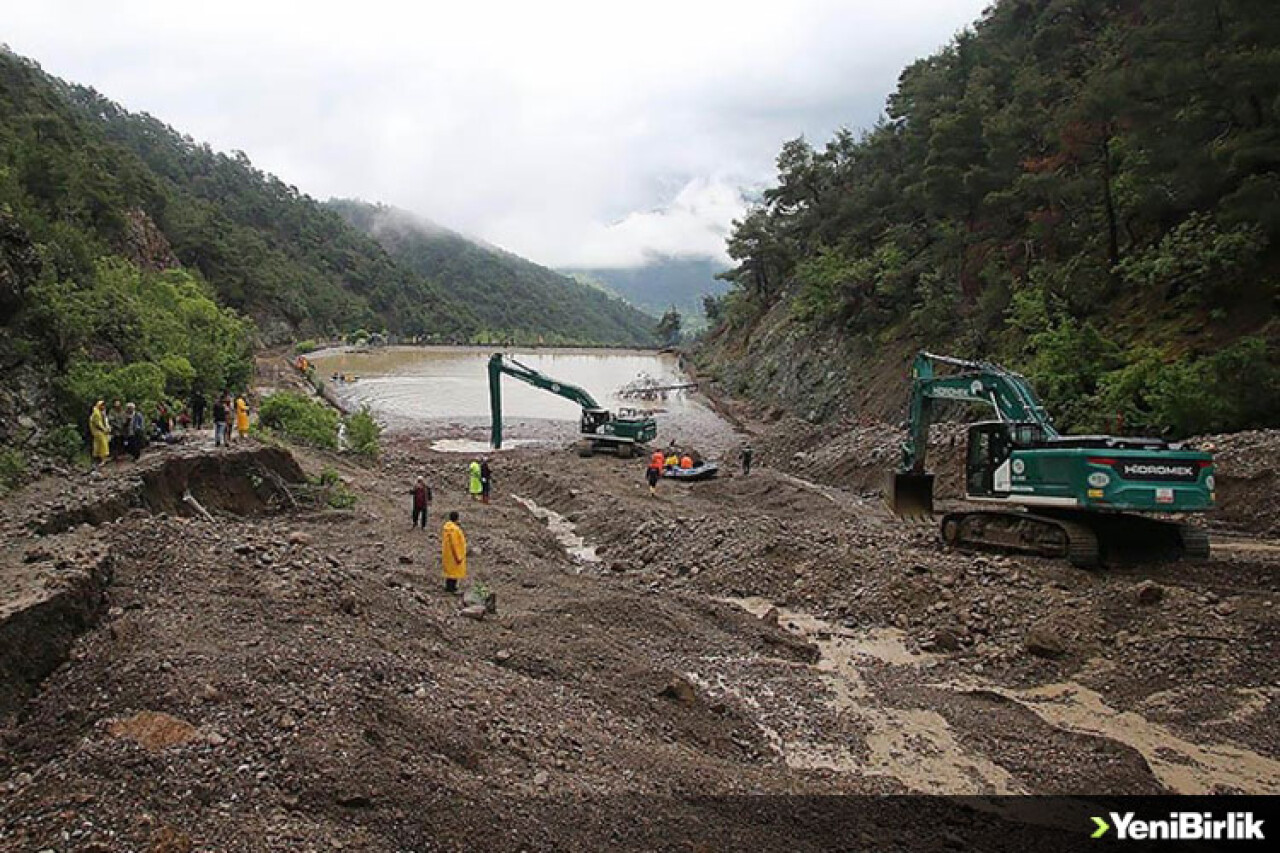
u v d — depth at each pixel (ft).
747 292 311.88
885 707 37.50
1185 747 33.12
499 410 134.72
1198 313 87.20
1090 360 89.35
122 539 37.81
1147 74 98.63
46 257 82.12
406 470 110.32
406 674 29.01
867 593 52.34
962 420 107.24
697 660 42.09
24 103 228.84
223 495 65.00
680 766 27.96
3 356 64.75
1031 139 131.64
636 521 76.02
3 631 25.36
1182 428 73.46
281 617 32.09
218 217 425.69
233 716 23.04
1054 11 179.52
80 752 21.03
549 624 42.98
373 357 292.20
